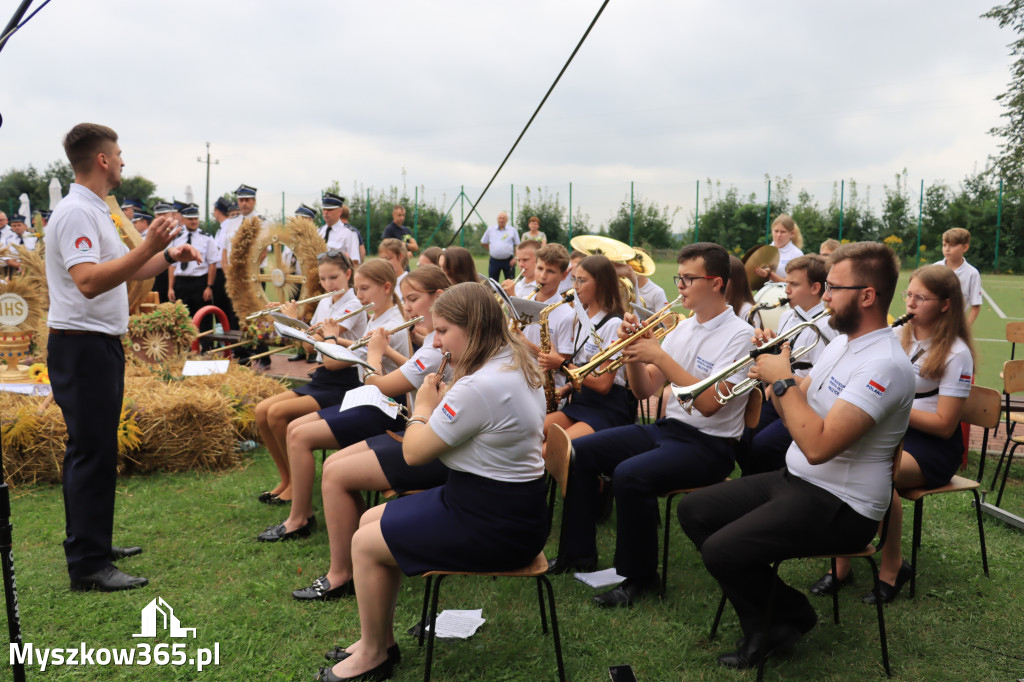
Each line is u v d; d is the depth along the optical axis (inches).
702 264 127.1
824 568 142.5
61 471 187.2
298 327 166.4
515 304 147.9
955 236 246.8
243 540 153.5
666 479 125.0
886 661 106.3
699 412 126.7
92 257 122.5
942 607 126.3
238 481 192.1
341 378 166.1
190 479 192.9
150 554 146.6
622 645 114.0
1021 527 157.8
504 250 556.4
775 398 106.4
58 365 127.9
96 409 128.8
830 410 97.9
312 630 117.4
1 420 181.9
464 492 95.1
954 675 105.9
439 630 116.3
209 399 202.1
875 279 98.0
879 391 95.2
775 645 108.2
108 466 131.7
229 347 262.7
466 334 95.5
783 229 277.7
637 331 129.1
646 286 261.1
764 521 101.5
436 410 94.6
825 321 149.9
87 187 126.8
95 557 131.2
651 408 262.2
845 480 100.0
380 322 155.3
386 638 104.2
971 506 172.4
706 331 130.0
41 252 226.1
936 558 144.9
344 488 124.6
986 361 387.9
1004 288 739.4
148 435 193.0
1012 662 109.3
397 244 219.1
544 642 114.6
